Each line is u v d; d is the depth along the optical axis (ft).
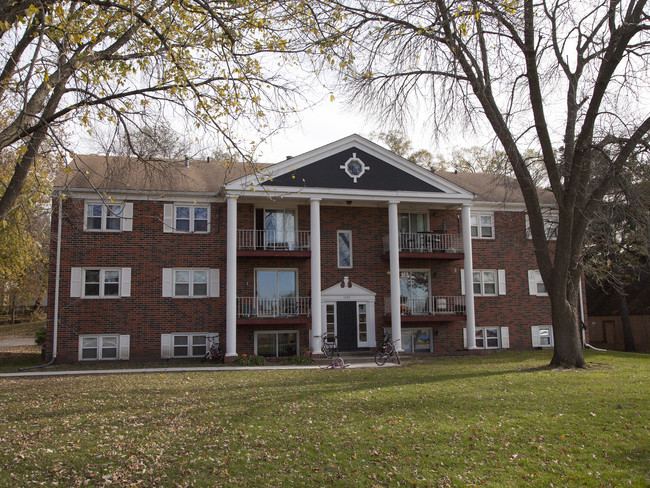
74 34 30.27
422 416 31.04
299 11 34.86
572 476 22.00
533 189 54.70
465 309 77.56
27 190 48.19
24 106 27.04
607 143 51.75
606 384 41.27
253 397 37.58
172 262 71.72
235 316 68.03
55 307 67.62
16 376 54.49
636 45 49.62
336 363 59.41
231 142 36.42
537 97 52.49
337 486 20.93
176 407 34.09
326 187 72.43
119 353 69.10
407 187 75.05
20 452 24.27
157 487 20.72
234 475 21.91
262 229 75.77
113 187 68.69
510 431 27.86
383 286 77.92
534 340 82.58
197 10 33.04
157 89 35.22
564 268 52.95
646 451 24.82
